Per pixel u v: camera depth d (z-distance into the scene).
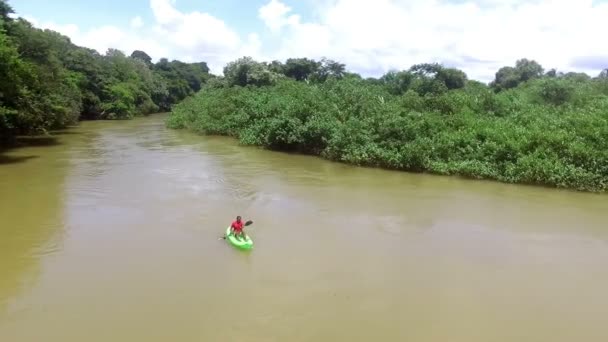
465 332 10.07
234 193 21.23
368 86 39.84
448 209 19.25
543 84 35.09
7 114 29.61
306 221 17.39
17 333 9.69
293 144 33.62
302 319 10.41
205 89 64.00
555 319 10.71
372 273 12.93
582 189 22.56
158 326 10.02
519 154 24.53
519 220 17.94
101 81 62.66
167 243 14.82
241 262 13.45
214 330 9.90
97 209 18.28
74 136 42.12
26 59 33.72
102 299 11.15
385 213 18.55
